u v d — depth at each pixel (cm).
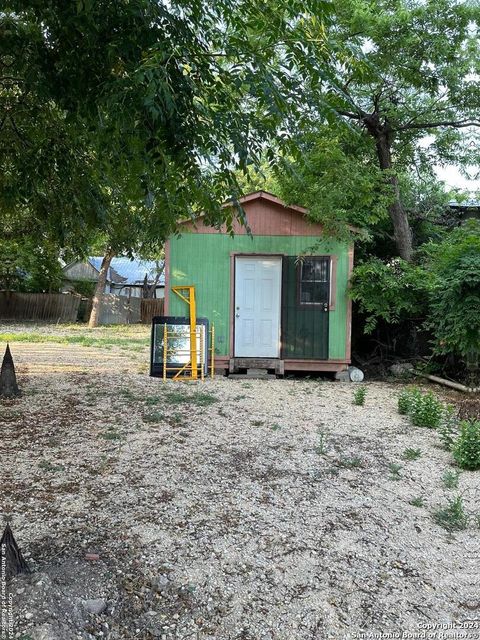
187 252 920
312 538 300
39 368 950
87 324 2438
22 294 2570
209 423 559
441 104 1084
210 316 925
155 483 377
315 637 217
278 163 470
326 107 355
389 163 1095
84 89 342
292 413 623
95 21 305
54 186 580
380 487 385
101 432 510
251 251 917
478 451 429
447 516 333
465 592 254
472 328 744
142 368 980
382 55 958
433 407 580
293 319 919
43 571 245
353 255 912
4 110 516
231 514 328
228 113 332
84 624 216
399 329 998
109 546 280
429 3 951
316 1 333
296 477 399
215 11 348
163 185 398
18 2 325
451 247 808
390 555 285
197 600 238
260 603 238
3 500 339
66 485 369
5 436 488
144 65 270
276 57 373
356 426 566
